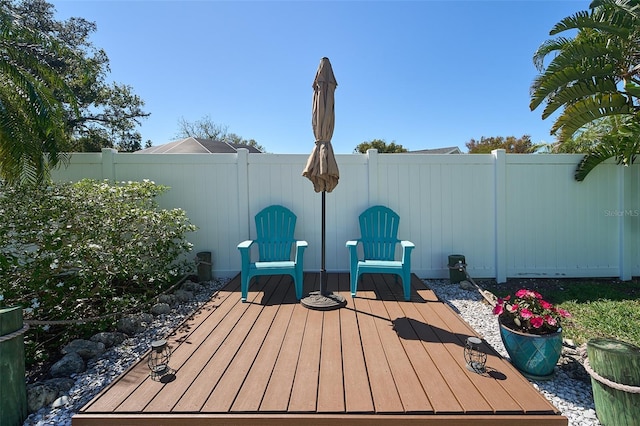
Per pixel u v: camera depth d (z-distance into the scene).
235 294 3.47
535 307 2.09
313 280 3.98
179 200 4.35
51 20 11.32
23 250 2.71
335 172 3.00
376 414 1.50
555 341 2.00
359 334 2.41
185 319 2.75
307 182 4.34
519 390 1.68
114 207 3.36
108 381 2.07
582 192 4.27
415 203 4.30
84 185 3.44
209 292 3.89
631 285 4.11
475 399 1.60
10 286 2.53
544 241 4.31
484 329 2.84
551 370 2.04
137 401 1.61
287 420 1.49
